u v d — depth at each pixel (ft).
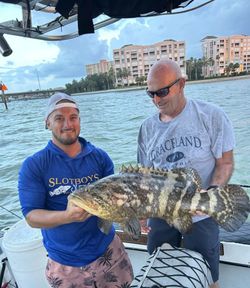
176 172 6.56
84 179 7.43
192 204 6.38
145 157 8.71
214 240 7.92
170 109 7.75
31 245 9.46
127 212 6.14
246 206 6.41
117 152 38.29
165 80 7.47
